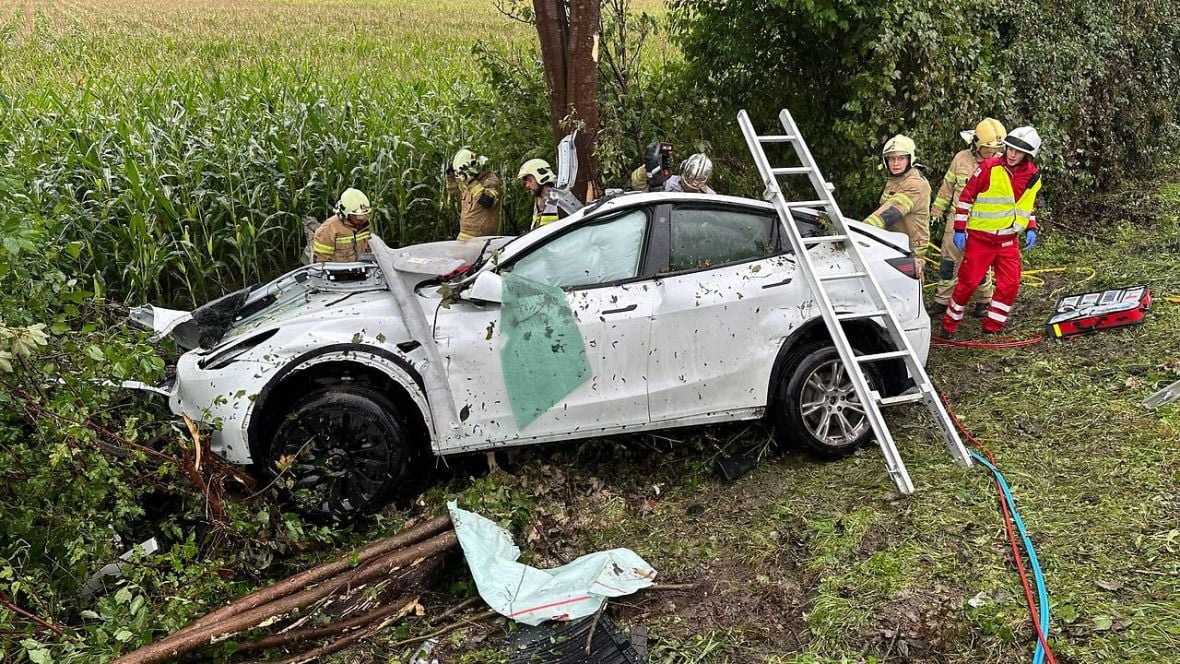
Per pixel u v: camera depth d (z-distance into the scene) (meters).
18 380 3.93
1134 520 3.74
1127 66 10.30
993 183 6.00
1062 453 4.44
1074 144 9.35
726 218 4.70
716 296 4.50
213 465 4.14
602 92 7.21
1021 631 3.20
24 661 3.42
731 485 4.65
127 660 3.28
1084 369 5.44
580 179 6.70
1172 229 8.24
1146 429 4.50
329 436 4.36
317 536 4.17
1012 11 8.47
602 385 4.45
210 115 9.05
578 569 3.91
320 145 8.73
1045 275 7.59
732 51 7.55
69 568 3.85
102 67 14.12
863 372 4.82
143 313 4.99
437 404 4.36
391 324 4.41
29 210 6.35
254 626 3.51
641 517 4.45
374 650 3.58
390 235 8.97
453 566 4.12
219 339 4.77
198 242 8.10
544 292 4.38
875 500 4.21
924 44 6.94
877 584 3.56
